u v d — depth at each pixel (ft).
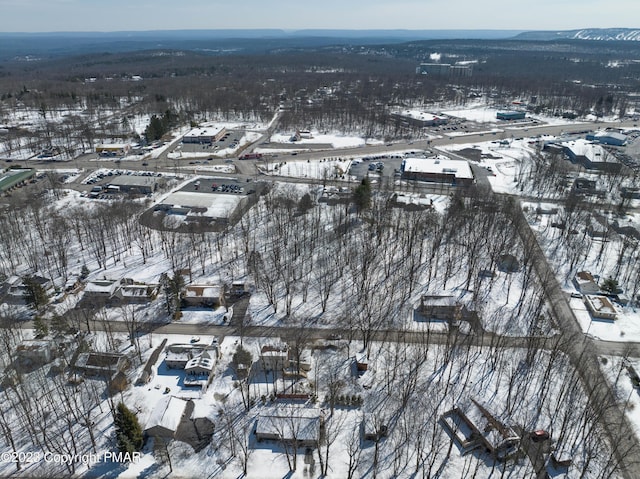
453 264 428.15
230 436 250.78
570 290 395.14
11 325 344.90
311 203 556.51
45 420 261.03
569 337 330.95
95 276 411.75
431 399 277.44
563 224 491.31
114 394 284.20
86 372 297.12
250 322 353.31
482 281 405.39
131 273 417.28
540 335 330.13
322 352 320.70
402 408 269.03
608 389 275.80
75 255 446.60
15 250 448.65
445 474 231.30
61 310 366.22
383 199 578.25
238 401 278.67
